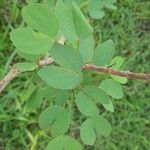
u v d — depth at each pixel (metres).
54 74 0.16
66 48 0.16
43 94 0.21
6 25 0.45
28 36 0.15
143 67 0.46
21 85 0.42
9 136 0.43
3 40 0.43
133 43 0.47
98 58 0.19
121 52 0.46
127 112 0.45
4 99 0.42
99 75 0.22
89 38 0.19
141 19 0.48
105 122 0.19
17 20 0.45
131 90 0.45
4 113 0.42
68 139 0.18
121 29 0.46
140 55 0.47
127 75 0.18
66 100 0.20
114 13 0.46
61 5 0.17
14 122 0.43
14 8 0.44
